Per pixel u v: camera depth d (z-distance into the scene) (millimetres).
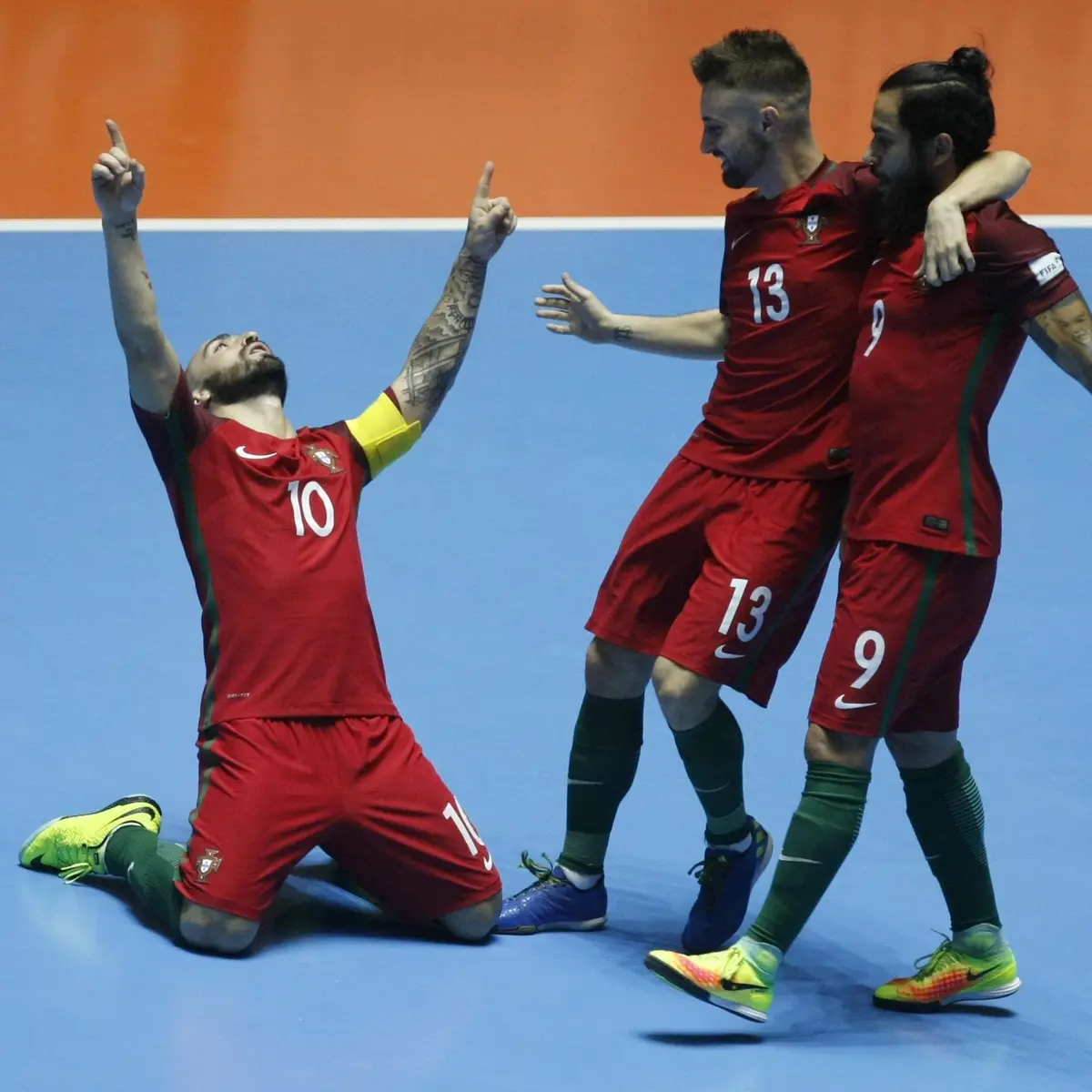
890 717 17047
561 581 26719
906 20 47750
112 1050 16031
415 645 24922
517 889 19766
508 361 33406
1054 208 38062
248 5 49500
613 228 37938
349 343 33531
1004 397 32531
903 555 16844
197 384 20141
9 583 26250
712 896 18812
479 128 42469
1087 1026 17703
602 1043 16781
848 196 18141
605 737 19156
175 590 26391
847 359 18328
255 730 18344
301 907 19656
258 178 40219
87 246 37438
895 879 20516
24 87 44312
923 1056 16922
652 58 45938
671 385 32969
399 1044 16469
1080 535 28312
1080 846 20828
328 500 19469
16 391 32219
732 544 18453
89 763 21797
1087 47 45969
